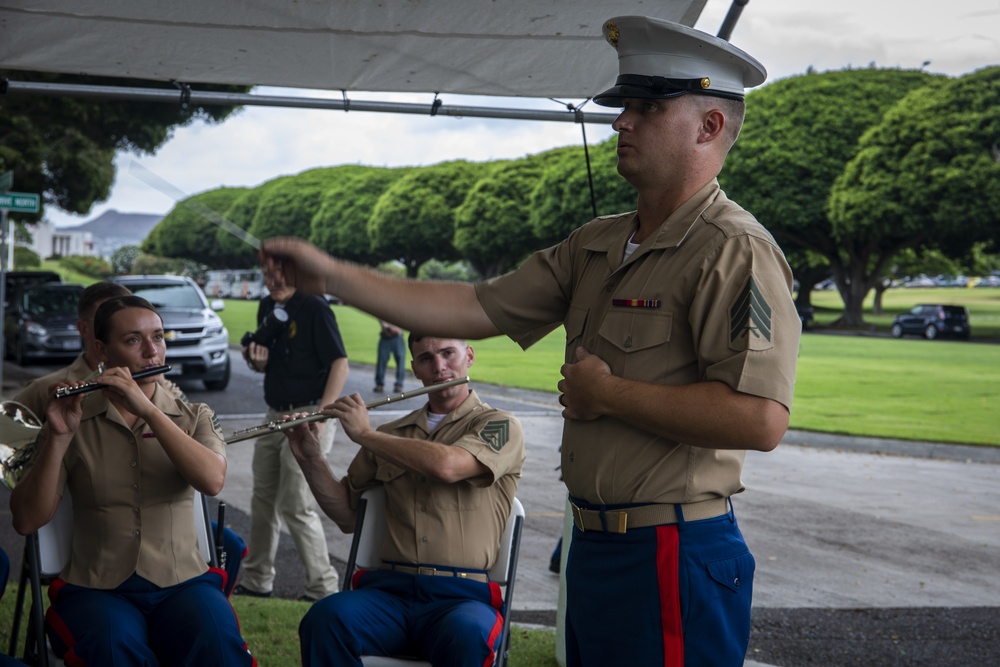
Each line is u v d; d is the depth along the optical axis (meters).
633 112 2.24
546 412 14.58
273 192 81.06
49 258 90.44
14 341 19.11
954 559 6.97
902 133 43.47
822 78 48.00
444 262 73.38
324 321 5.31
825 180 46.28
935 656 4.93
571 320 2.38
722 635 2.17
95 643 3.04
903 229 44.16
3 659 3.05
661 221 2.26
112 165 29.42
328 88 4.89
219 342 15.66
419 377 3.73
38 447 3.34
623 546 2.19
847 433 12.96
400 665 3.24
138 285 16.31
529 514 7.99
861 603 5.83
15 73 13.88
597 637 2.24
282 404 5.34
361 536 3.59
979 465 11.34
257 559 5.44
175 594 3.26
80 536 3.32
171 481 3.34
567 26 3.92
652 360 2.16
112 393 3.18
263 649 4.27
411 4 3.71
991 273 91.25
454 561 3.44
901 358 27.52
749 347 2.01
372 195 74.38
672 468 2.16
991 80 42.81
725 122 2.21
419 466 3.38
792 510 8.51
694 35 2.16
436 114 4.94
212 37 4.15
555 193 51.91
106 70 4.71
